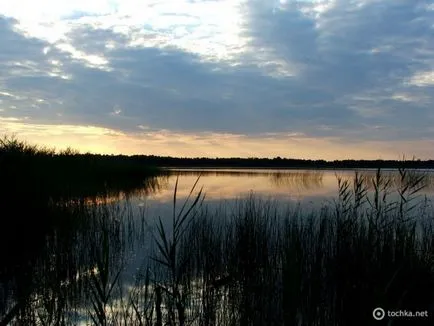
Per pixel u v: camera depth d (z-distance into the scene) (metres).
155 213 15.55
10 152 13.06
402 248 6.70
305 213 13.37
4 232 10.53
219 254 8.77
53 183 14.39
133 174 30.16
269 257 8.66
